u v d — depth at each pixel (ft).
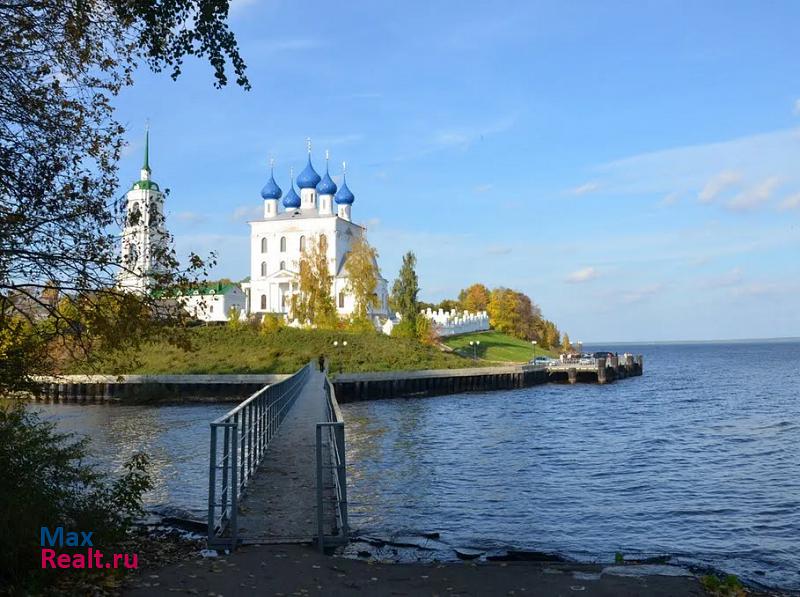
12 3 30.55
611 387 224.12
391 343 242.58
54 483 30.73
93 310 32.55
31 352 32.53
